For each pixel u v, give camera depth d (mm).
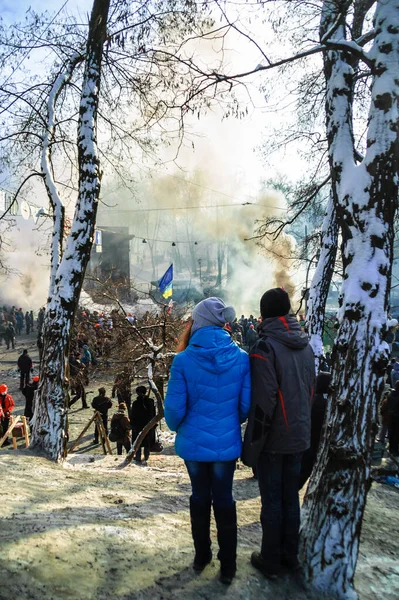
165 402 2635
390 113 3047
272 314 2881
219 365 2604
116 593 2561
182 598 2570
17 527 3311
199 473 2713
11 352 25203
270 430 2760
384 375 2916
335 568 2793
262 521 2875
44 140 7941
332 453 2893
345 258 3127
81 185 7078
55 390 6781
